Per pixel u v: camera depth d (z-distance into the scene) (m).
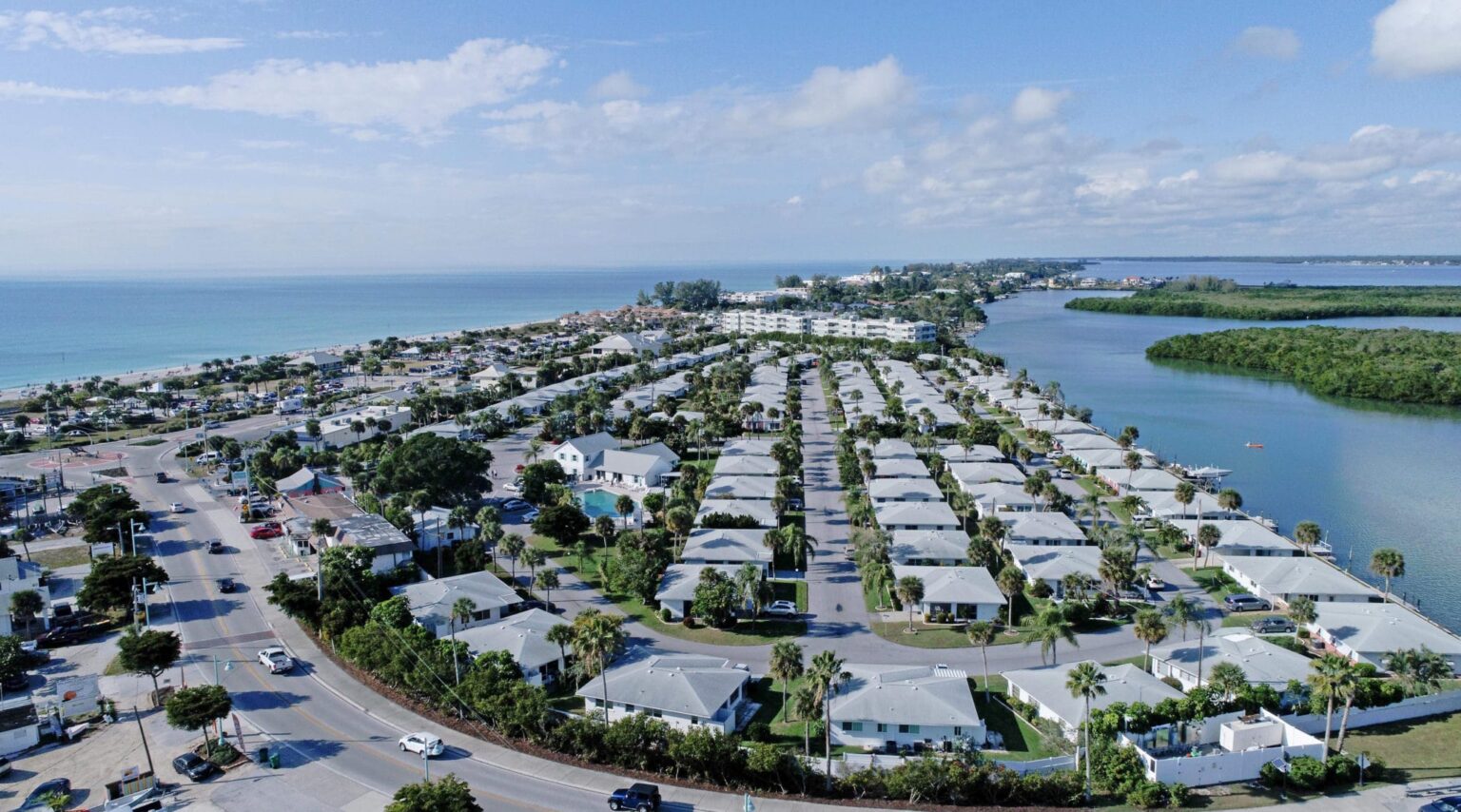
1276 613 111.81
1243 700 83.81
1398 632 98.38
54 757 77.38
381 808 68.56
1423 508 164.62
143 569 111.62
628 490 172.25
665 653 98.62
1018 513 143.00
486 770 75.00
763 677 94.06
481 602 108.69
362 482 162.12
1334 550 141.50
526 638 95.94
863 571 115.44
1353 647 97.00
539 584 112.38
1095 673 75.12
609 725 78.56
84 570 127.38
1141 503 152.88
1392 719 84.62
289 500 158.12
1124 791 71.38
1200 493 155.75
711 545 126.25
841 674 79.12
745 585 106.69
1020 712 86.38
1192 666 91.56
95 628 106.38
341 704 87.38
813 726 82.69
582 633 83.38
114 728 82.50
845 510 157.50
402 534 129.25
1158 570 127.81
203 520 152.75
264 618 109.56
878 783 72.62
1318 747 75.31
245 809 68.50
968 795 70.81
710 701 82.25
